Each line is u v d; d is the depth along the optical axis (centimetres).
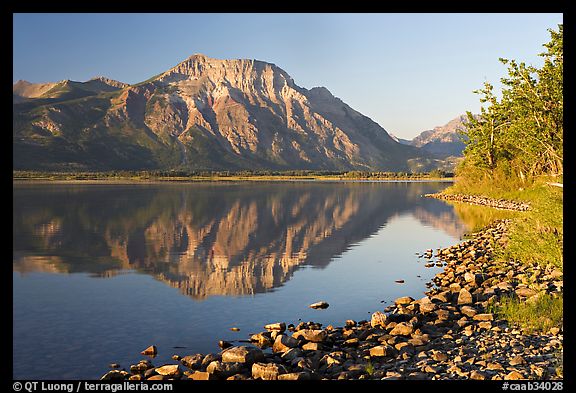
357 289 2114
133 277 2391
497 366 1070
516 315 1455
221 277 2392
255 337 1457
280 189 13050
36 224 4706
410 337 1391
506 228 3572
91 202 7731
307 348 1330
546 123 5016
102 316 1727
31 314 1748
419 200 8175
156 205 7162
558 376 991
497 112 6650
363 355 1266
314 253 3102
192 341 1464
